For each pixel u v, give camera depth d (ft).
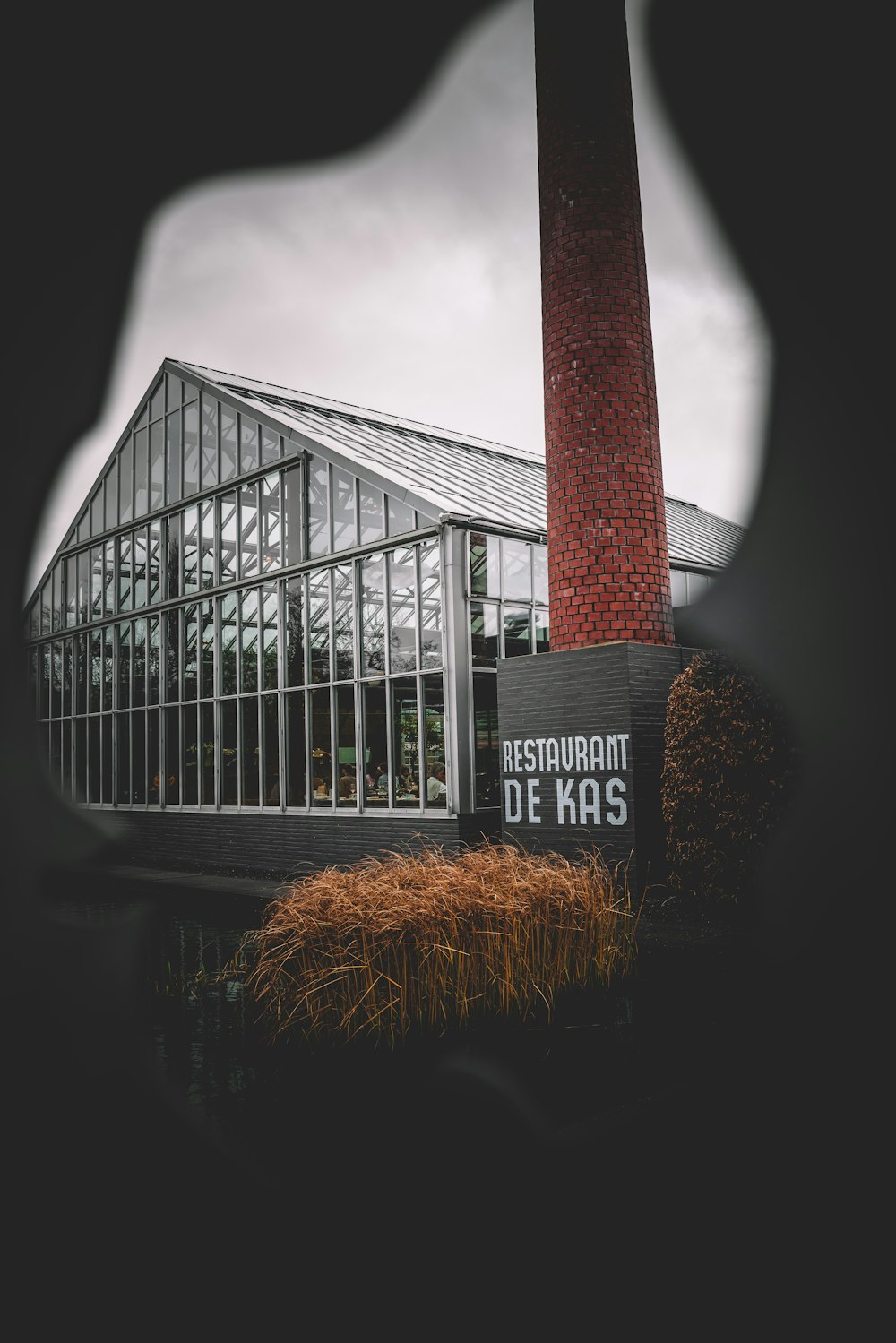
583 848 35.12
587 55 36.60
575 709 35.58
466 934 20.26
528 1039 18.44
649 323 37.22
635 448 36.11
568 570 36.55
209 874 52.65
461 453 65.31
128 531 67.10
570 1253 10.21
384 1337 8.46
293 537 53.52
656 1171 12.13
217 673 57.77
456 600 44.83
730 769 29.37
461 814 43.83
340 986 19.03
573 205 36.47
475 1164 12.48
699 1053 16.61
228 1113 14.38
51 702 74.43
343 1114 14.56
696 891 30.71
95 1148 7.02
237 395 58.18
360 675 48.93
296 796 52.03
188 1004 22.68
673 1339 8.64
